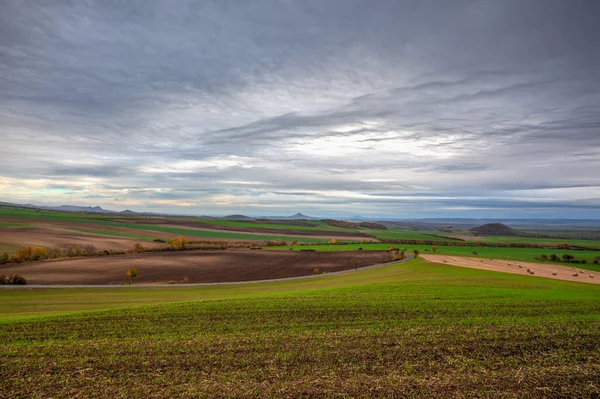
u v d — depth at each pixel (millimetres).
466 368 13422
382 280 44594
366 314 21828
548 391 11641
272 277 56562
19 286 44094
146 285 46781
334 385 11992
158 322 20031
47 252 69625
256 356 14633
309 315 21562
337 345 15984
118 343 16328
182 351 15227
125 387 11977
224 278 55312
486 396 11281
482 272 51344
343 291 32000
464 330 18281
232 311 22516
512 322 19906
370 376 12688
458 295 28734
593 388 11867
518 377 12641
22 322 20016
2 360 14312
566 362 14031
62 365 13789
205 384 12117
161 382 12305
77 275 54094
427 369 13320
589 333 17672
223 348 15586
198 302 25844
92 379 12562
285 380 12391
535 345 15945
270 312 22281
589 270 57562
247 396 11281
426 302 25359
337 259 74250
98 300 33281
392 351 15203
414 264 63875
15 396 11453
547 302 25500
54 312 27234
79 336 17547
